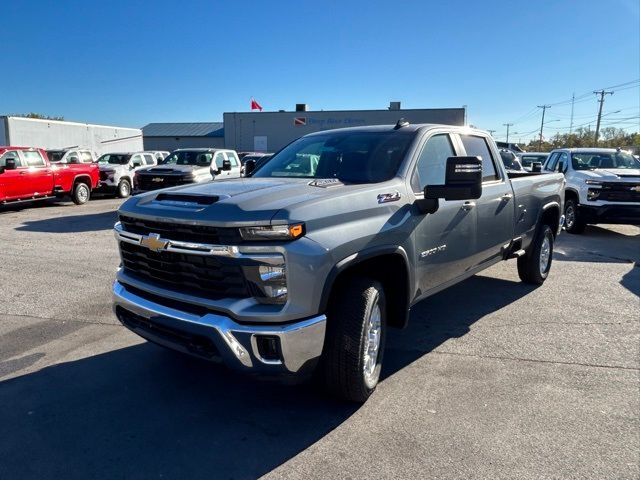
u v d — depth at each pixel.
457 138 4.73
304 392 3.69
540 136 90.69
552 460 2.86
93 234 10.79
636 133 78.69
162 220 3.15
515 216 5.57
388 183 3.69
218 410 3.44
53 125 30.95
